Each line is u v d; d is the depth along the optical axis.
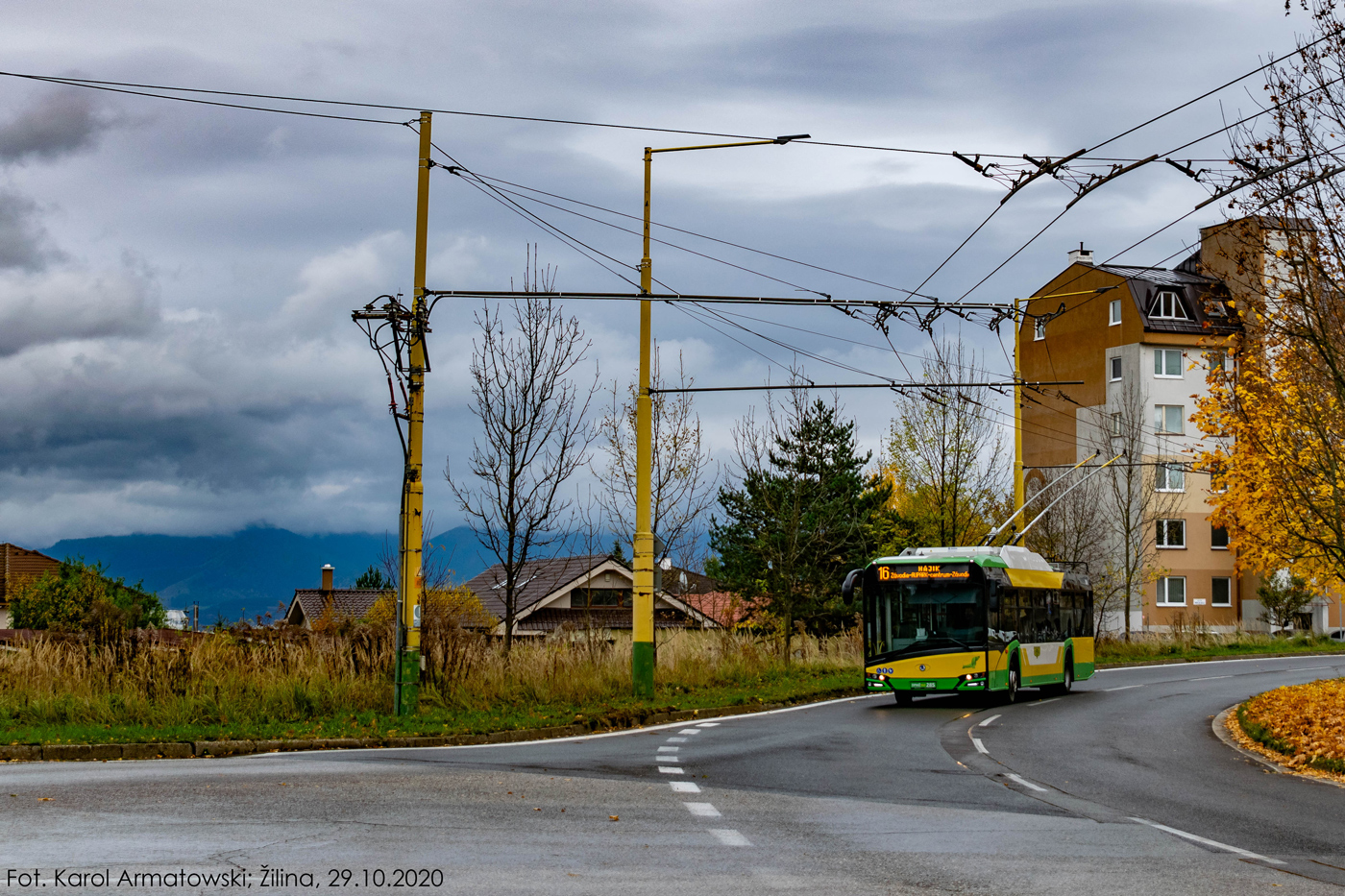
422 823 8.98
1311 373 17.86
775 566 40.75
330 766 12.69
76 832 8.24
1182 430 59.56
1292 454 18.86
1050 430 64.19
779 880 7.30
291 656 19.53
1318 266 15.84
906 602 25.23
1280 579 56.12
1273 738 17.17
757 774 13.02
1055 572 30.05
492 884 6.93
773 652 32.06
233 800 9.83
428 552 23.88
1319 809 11.40
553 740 17.00
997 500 41.25
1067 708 24.58
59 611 43.91
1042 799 11.60
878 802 11.08
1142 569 51.62
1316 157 15.41
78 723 16.69
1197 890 7.34
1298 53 15.56
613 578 53.97
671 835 8.88
